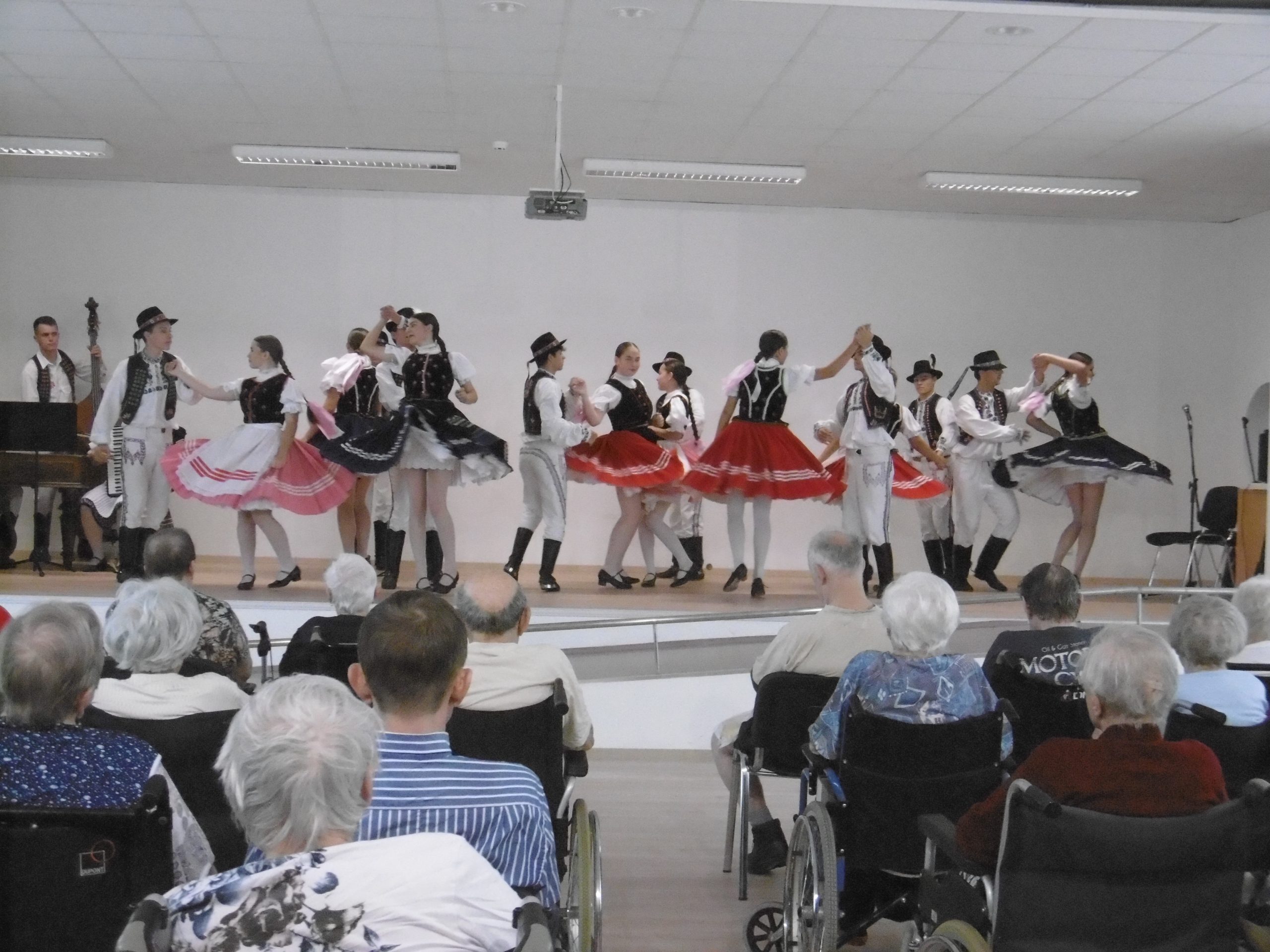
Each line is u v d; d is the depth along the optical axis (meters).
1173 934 2.08
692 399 8.11
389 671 1.91
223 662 3.26
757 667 3.50
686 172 8.05
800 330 9.38
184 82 6.53
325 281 9.14
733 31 5.54
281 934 1.37
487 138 7.55
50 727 2.01
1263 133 7.05
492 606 2.79
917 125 7.04
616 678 6.07
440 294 9.20
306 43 5.88
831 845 2.76
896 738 2.73
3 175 8.84
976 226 9.45
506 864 1.82
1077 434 7.46
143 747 2.03
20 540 8.85
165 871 1.91
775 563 9.31
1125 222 9.53
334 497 6.69
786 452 6.86
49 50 6.04
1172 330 9.57
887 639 3.39
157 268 9.03
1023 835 2.03
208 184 9.04
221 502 6.49
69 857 1.85
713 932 3.61
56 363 8.37
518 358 9.24
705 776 5.57
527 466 6.94
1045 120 6.89
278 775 1.44
